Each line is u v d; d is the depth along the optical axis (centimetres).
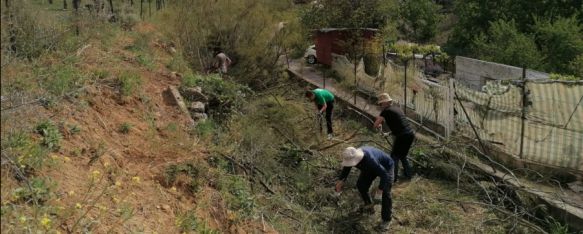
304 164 770
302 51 2039
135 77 746
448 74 1577
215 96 895
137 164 526
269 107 984
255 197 593
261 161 703
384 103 769
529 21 1947
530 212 662
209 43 1316
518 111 759
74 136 493
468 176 764
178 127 683
